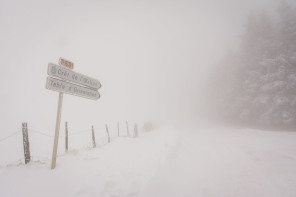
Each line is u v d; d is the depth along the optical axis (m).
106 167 6.33
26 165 5.80
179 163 7.88
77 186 4.79
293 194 5.17
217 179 6.26
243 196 5.10
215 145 12.12
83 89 6.64
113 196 4.47
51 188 4.55
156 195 4.82
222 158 8.82
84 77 6.69
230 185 5.79
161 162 7.24
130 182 5.25
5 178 4.77
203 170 7.14
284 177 6.38
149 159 7.53
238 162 8.17
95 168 6.17
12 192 4.17
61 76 5.64
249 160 8.45
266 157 8.92
